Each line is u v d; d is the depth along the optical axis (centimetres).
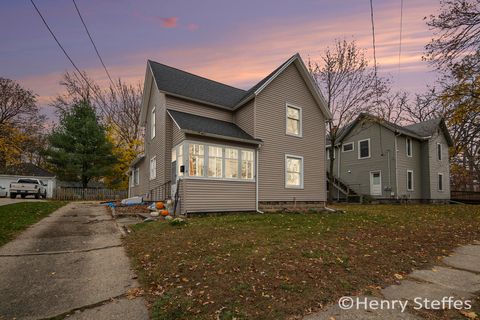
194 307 308
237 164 1128
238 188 1117
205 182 1030
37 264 471
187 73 1555
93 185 3005
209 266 427
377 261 469
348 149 2500
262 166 1213
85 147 2498
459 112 1176
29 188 2116
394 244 586
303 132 1390
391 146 2164
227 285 359
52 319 293
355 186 2403
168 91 1218
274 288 349
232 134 1121
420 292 354
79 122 2550
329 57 2025
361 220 957
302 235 645
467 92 1134
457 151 1298
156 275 409
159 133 1358
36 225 811
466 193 2492
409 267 453
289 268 414
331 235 655
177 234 654
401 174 2161
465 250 575
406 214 1220
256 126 1213
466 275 420
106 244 607
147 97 1653
